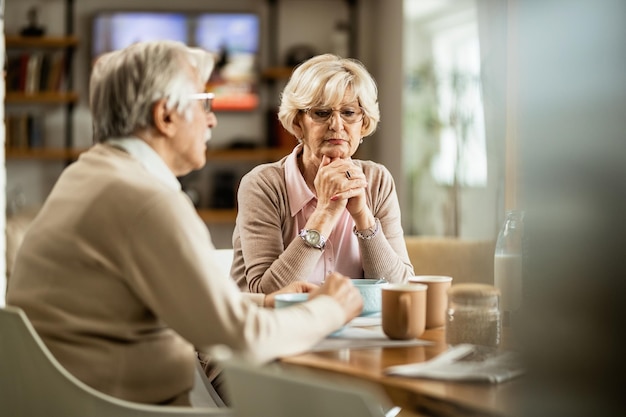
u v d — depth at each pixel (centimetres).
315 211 194
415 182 573
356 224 198
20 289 146
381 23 643
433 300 161
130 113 147
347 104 203
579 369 70
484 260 251
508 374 117
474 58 534
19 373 135
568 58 64
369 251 198
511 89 350
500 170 379
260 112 665
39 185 648
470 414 104
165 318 137
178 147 152
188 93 150
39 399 134
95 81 151
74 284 141
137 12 640
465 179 536
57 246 142
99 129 150
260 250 201
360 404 88
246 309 136
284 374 97
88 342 141
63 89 636
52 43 626
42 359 130
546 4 65
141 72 147
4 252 316
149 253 136
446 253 252
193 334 135
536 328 74
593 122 64
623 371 68
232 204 646
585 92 64
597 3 63
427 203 562
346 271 205
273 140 652
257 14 651
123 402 129
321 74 201
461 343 143
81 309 141
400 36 589
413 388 113
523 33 67
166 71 148
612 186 64
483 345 142
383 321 148
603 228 66
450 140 550
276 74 647
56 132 647
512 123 346
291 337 136
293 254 190
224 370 104
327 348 141
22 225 351
